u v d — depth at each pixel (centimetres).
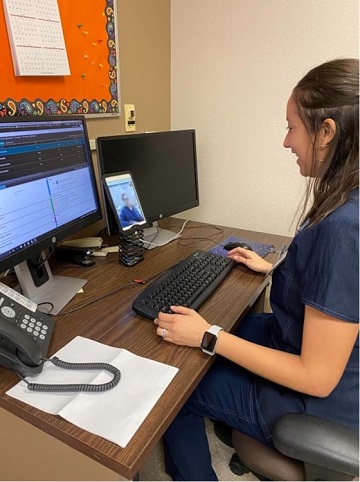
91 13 129
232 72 164
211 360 78
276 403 83
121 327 88
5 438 73
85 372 73
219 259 125
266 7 149
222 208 186
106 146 124
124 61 151
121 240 125
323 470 66
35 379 71
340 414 79
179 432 108
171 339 82
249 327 112
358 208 70
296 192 166
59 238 101
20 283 97
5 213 82
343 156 74
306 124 78
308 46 147
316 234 73
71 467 63
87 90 134
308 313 70
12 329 72
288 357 74
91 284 110
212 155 180
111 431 60
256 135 168
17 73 106
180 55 175
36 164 92
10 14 102
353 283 66
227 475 125
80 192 111
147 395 67
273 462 76
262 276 118
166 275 110
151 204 145
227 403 91
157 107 177
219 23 161
